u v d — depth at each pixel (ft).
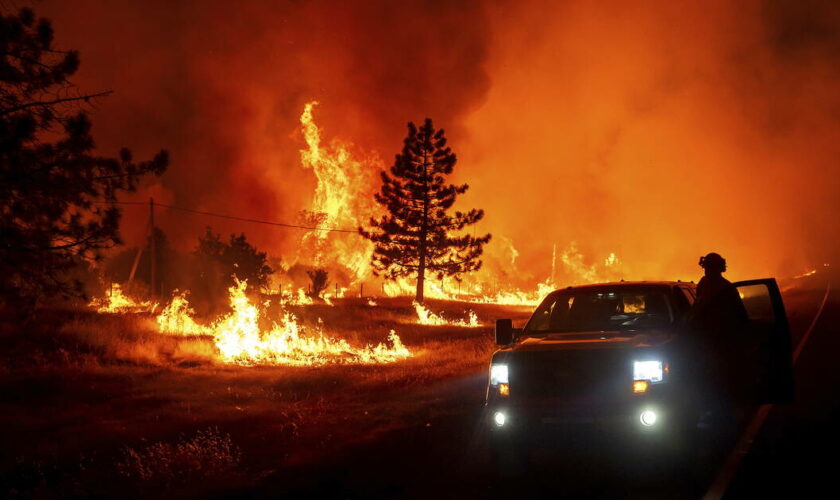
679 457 22.44
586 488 20.49
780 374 25.96
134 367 58.18
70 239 32.94
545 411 22.54
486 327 102.58
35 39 31.65
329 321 98.84
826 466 21.26
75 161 32.24
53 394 46.16
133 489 23.58
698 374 24.82
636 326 25.86
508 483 21.50
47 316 70.74
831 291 128.57
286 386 50.78
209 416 39.60
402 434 29.84
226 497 21.67
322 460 25.81
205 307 88.69
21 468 28.53
